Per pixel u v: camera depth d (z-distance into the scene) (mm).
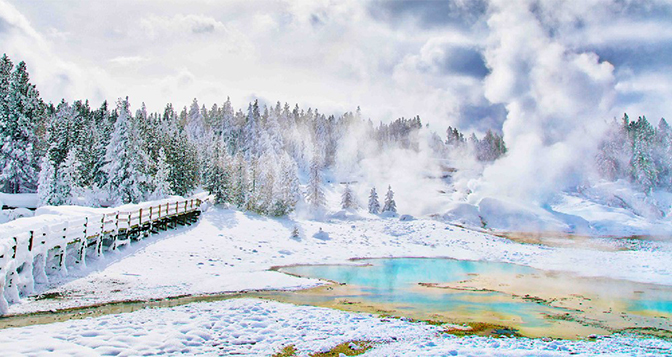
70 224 18484
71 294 15688
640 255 35531
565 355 9922
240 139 106375
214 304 14719
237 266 24625
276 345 10383
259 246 31484
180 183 52125
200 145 80625
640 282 23953
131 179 40938
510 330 13477
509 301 18203
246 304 14719
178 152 52625
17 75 44906
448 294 19422
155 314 12883
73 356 8531
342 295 18266
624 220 64125
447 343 11250
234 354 9570
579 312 16453
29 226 15594
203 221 37688
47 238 16703
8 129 43844
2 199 40562
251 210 50469
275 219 46844
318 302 16672
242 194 51500
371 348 10594
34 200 41938
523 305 17453
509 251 37719
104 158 46000
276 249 31312
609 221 62750
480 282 23359
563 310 16734
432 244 40781
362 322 13250
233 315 13055
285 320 12836
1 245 13133
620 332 13641
